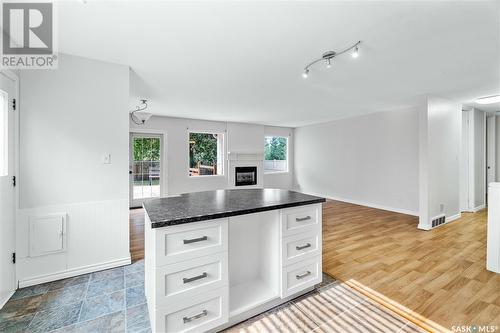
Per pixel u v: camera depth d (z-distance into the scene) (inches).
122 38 80.0
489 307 72.9
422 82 128.2
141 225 167.0
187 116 236.4
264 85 133.6
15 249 82.3
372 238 136.1
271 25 72.3
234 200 76.7
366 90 142.9
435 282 87.7
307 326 65.2
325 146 273.6
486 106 192.5
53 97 89.0
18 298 77.4
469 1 60.6
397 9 64.3
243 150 279.9
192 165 263.6
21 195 84.0
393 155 203.8
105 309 71.9
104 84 98.6
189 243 56.8
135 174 225.9
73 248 92.8
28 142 85.0
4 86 75.1
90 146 95.9
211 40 81.8
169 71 111.4
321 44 84.7
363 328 64.2
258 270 83.2
